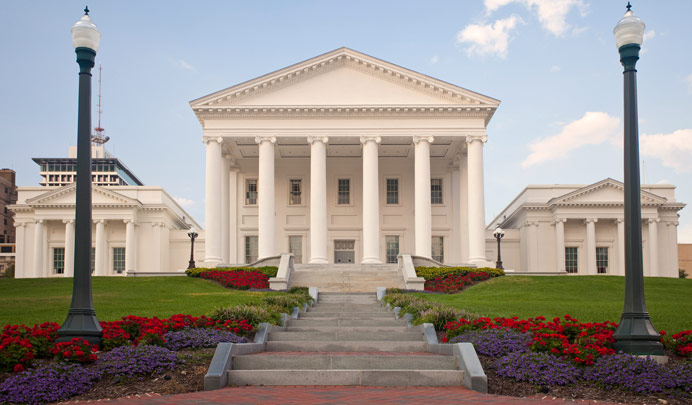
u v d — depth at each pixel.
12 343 13.41
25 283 38.91
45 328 15.39
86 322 14.24
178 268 65.12
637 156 14.64
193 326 17.28
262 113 48.69
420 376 13.29
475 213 47.75
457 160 55.56
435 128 48.81
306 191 56.97
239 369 13.87
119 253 63.16
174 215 68.25
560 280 39.94
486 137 48.66
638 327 13.96
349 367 14.06
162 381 12.74
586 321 21.06
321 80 49.34
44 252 62.56
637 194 14.55
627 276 14.41
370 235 47.47
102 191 61.75
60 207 62.19
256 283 38.50
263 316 19.14
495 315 22.38
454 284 37.78
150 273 49.81
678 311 24.03
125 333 15.12
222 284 39.75
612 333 15.02
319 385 13.20
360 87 49.31
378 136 48.69
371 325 20.84
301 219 56.56
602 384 12.67
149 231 63.22
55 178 164.12
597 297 32.97
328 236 56.38
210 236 47.59
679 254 95.12
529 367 13.27
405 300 24.48
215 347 15.72
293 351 16.45
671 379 12.42
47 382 11.84
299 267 44.94
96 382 12.57
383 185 57.12
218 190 48.28
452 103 48.72
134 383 12.62
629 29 14.95
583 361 13.41
